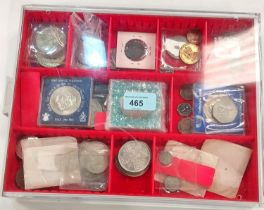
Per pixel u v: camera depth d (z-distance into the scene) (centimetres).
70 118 32
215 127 32
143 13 33
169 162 32
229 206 30
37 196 29
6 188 30
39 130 31
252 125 32
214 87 33
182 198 29
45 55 34
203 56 33
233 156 32
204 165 32
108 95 33
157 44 34
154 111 32
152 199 29
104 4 37
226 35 34
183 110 34
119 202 30
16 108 32
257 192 29
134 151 32
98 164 32
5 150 30
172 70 34
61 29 35
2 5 37
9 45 36
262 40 35
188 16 33
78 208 32
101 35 35
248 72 33
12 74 34
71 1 37
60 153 32
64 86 33
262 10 36
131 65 34
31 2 37
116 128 32
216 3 37
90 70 33
